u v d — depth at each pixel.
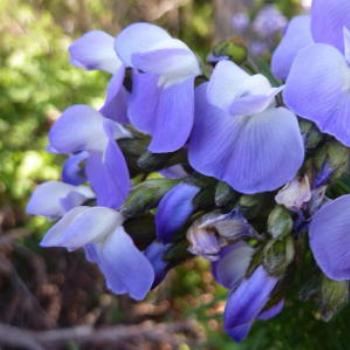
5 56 0.45
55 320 0.37
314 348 0.15
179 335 0.36
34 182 0.39
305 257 0.12
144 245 0.11
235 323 0.11
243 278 0.11
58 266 0.39
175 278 0.39
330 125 0.09
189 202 0.11
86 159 0.12
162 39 0.11
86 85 0.44
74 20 0.52
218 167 0.10
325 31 0.10
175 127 0.10
